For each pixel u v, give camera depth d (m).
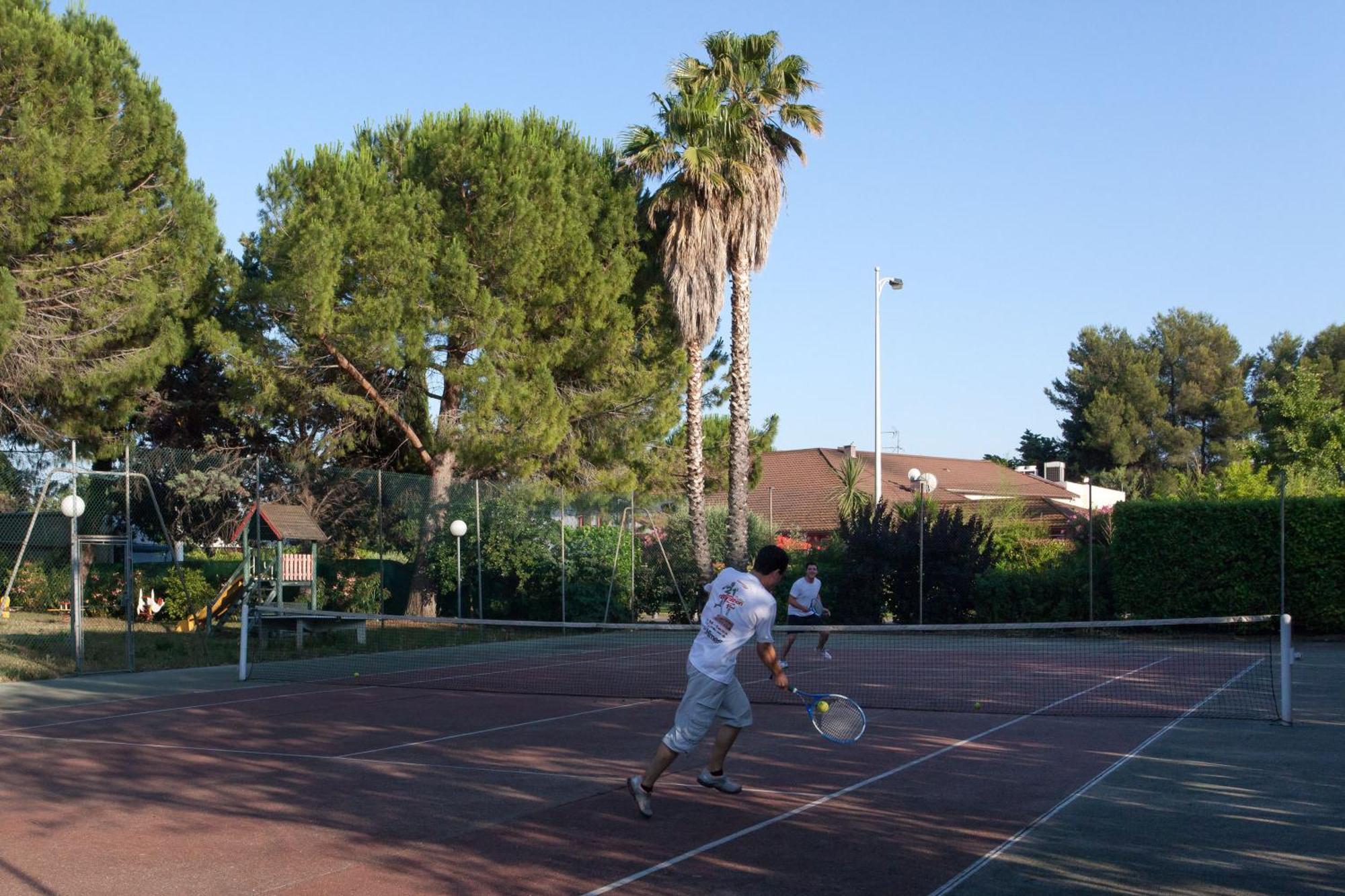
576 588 27.16
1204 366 72.69
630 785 7.92
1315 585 23.77
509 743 10.93
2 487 20.84
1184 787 8.72
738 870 6.61
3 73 21.80
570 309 28.28
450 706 13.72
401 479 25.48
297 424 29.34
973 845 7.09
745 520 28.91
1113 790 8.64
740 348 29.20
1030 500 44.09
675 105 28.91
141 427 30.72
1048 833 7.38
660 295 29.86
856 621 27.34
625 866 6.70
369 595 24.59
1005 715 12.70
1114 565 25.75
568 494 27.88
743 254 29.14
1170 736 11.09
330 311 25.28
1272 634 24.27
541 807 8.21
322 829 7.62
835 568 28.30
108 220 23.89
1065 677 16.61
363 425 29.39
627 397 29.00
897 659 19.84
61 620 25.33
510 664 19.39
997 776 9.17
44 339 23.38
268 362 26.48
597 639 25.11
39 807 8.35
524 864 6.76
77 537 17.41
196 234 25.53
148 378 25.47
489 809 8.16
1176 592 25.03
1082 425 73.94
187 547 28.31
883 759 9.97
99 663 18.47
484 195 26.58
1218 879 6.37
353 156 27.52
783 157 30.47
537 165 27.30
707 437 36.31
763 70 30.31
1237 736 11.06
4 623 23.22
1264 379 73.56
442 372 26.77
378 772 9.52
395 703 14.05
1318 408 39.62
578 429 29.94
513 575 26.78
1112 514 26.23
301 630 21.58
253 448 31.17
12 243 22.42
